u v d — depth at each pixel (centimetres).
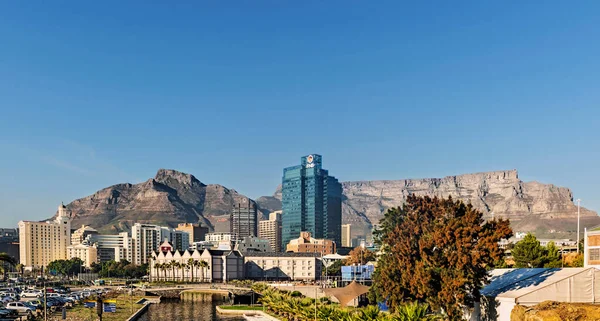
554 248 12875
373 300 10806
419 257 8431
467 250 7438
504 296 7375
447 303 7338
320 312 8369
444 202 8731
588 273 7350
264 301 13525
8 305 11350
